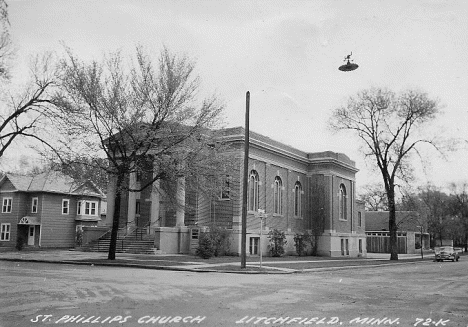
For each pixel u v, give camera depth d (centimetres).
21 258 2994
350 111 4616
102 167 2842
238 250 3728
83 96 2733
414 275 2367
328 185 4834
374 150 4591
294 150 4744
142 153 2861
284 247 4416
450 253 4794
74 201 5219
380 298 1332
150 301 1173
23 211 4975
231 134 3919
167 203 3172
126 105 2764
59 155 2791
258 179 4109
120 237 3875
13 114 2941
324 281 1859
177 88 2856
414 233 7444
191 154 2831
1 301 1152
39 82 2955
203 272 2302
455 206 8981
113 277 1816
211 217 3934
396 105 5500
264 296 1313
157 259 2952
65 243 5075
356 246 5362
